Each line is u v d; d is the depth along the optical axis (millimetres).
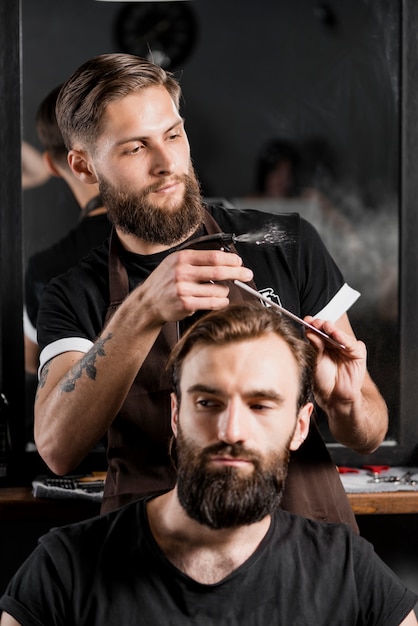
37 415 2203
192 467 1467
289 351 1532
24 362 3227
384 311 3293
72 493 2846
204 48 3229
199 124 3242
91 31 3217
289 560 1587
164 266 1840
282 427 1491
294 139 3262
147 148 2062
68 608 1538
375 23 3258
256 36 3232
